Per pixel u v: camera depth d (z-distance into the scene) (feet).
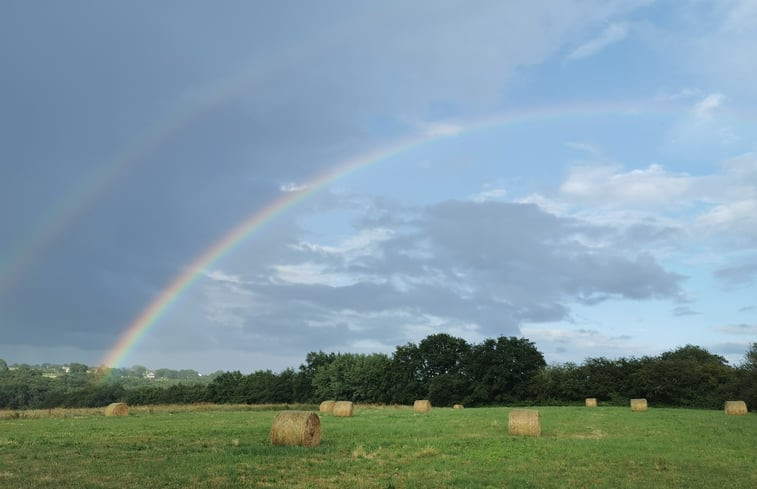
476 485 49.57
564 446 77.25
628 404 291.17
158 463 56.90
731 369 280.51
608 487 50.42
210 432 89.04
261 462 58.95
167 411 173.58
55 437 81.25
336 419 130.31
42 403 471.21
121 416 143.02
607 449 74.79
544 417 139.33
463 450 72.33
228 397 443.73
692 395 277.23
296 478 50.83
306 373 459.73
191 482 47.55
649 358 314.14
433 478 52.70
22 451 65.87
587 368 322.75
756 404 248.52
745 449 77.30
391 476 53.21
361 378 396.98
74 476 49.70
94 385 493.77
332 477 51.65
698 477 55.77
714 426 112.68
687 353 352.08
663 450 74.84
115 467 54.44
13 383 492.95
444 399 355.36
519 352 345.31
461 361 369.71
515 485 50.19
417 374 397.60
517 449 74.02
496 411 182.50
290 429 73.26
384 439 82.17
